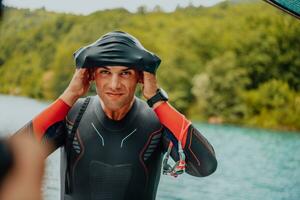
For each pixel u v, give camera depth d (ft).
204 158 5.16
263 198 43.91
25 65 176.45
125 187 5.21
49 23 179.22
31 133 5.01
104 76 4.91
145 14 168.35
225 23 147.95
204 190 44.50
